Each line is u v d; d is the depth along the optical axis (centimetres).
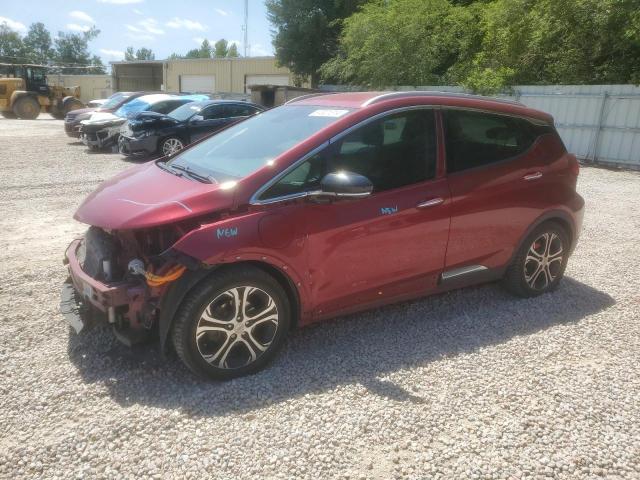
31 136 1927
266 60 3438
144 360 357
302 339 397
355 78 2434
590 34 1750
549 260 485
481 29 2097
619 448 287
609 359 381
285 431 291
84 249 376
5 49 9475
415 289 411
